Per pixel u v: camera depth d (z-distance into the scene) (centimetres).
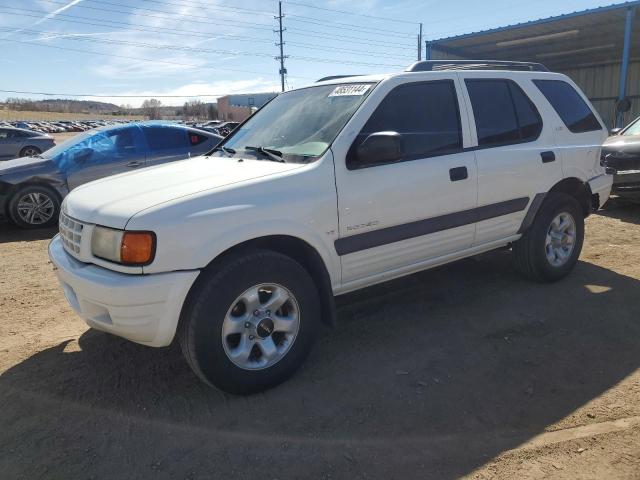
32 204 784
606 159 764
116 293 269
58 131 6191
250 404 300
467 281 494
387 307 438
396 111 369
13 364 351
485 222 416
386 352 360
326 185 325
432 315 420
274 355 312
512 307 430
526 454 251
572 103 496
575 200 482
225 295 286
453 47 2050
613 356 346
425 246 382
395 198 355
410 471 242
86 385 323
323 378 328
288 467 247
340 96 382
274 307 310
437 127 389
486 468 242
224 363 292
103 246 283
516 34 1820
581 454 250
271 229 300
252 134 415
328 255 330
